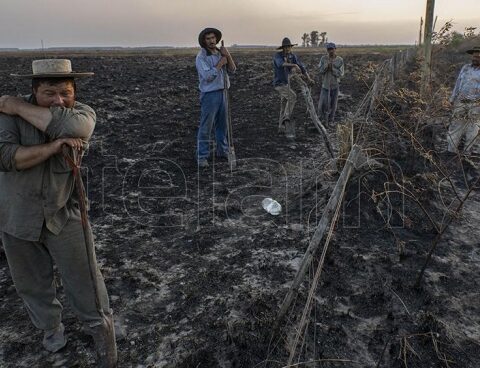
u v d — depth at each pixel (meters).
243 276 4.00
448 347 3.18
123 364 2.99
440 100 5.93
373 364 3.03
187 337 3.24
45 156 2.37
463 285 3.97
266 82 17.00
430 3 8.59
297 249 4.45
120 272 4.09
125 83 16.22
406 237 4.75
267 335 3.20
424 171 6.06
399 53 13.84
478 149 7.49
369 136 5.67
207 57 6.44
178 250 4.50
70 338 3.21
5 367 2.97
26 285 2.80
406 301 3.69
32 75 2.39
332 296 3.72
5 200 2.53
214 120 7.09
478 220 5.23
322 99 10.00
